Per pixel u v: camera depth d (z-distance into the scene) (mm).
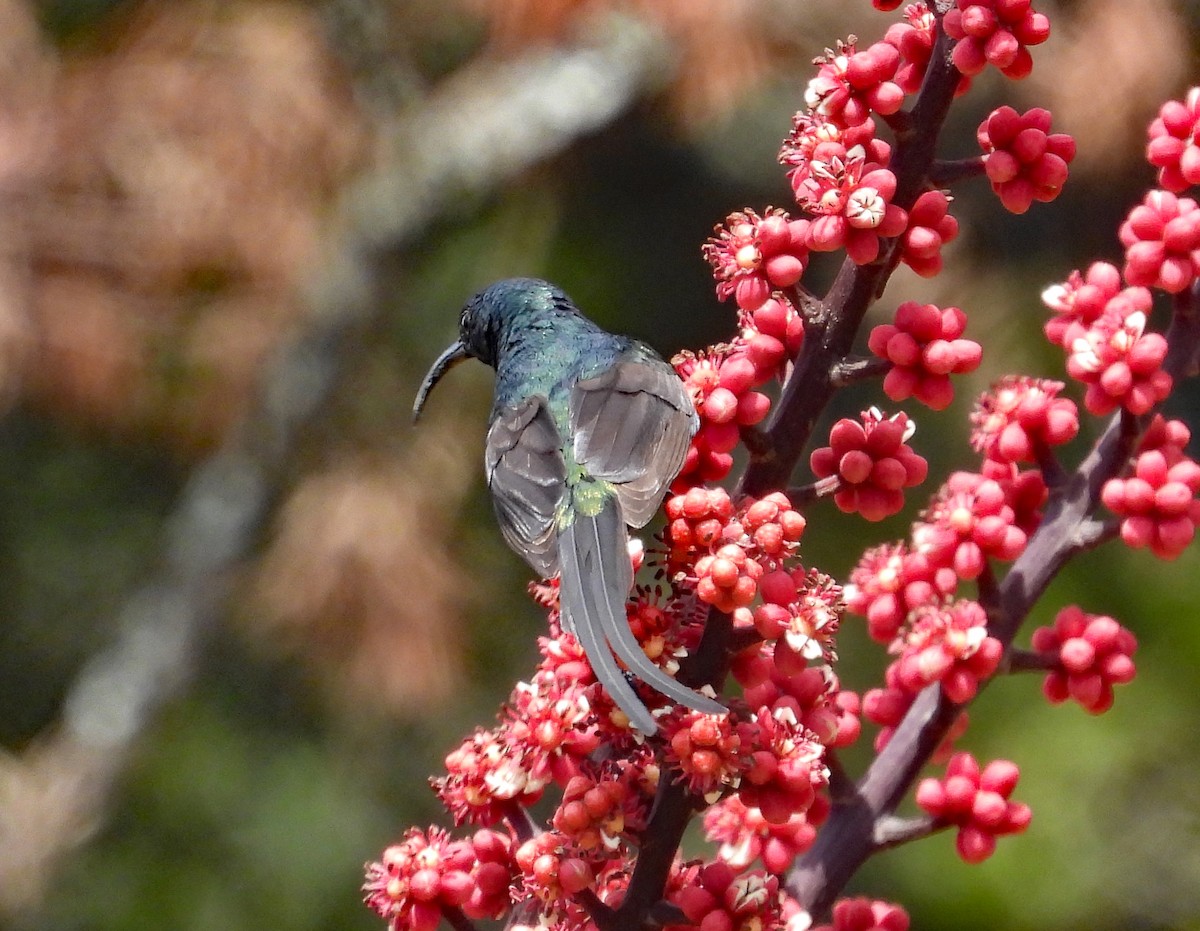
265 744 15312
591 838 4254
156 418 13289
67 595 16047
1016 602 4863
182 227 11359
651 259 16891
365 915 14766
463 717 14867
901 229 4250
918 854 12586
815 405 4484
